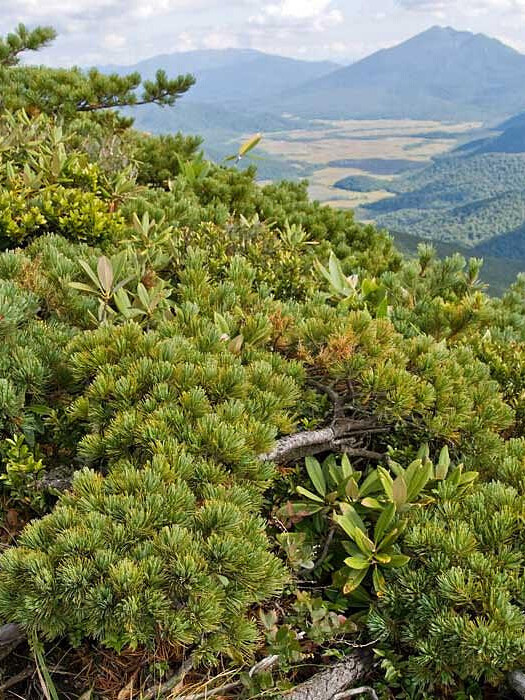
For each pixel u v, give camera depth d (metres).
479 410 2.06
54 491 1.74
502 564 1.69
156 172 5.06
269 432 1.78
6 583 1.46
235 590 1.51
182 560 1.48
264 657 1.65
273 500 1.93
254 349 2.12
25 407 1.85
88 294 2.24
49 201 2.71
